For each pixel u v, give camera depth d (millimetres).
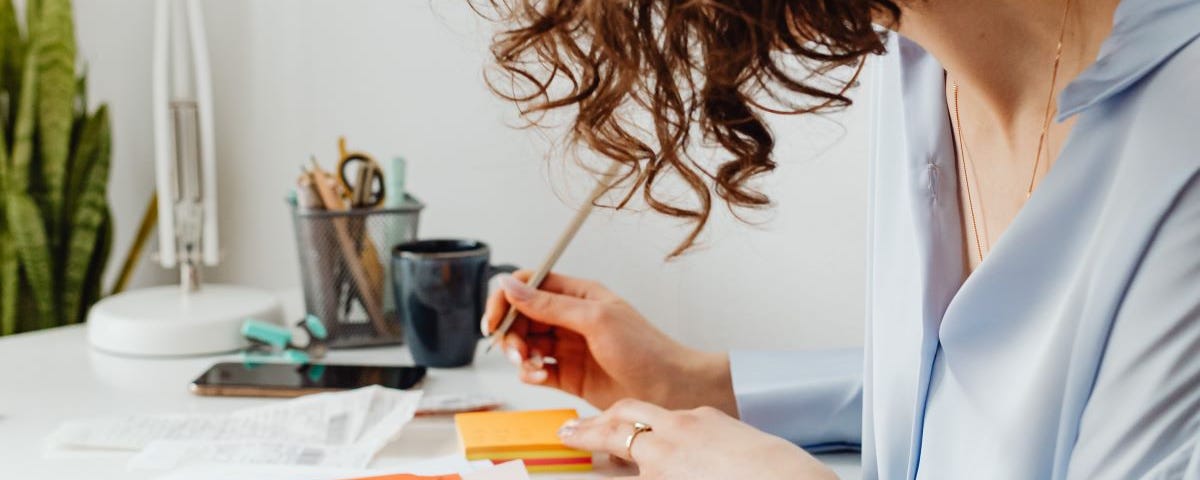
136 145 1523
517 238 1340
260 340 1081
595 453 789
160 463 755
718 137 520
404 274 1015
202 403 924
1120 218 444
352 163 1416
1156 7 456
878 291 676
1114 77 464
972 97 608
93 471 751
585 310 848
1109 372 440
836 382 820
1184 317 411
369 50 1399
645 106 494
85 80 1384
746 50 443
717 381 851
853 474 782
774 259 1167
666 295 1241
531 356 882
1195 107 429
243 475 720
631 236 1253
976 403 537
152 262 1549
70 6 1306
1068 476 462
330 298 1103
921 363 586
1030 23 541
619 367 843
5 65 1335
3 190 1303
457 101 1351
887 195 679
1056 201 496
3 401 923
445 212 1385
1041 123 561
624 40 465
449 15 1336
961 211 624
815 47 478
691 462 664
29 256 1296
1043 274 509
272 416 850
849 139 1098
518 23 513
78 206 1354
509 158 1327
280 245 1515
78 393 950
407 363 1062
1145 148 441
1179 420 412
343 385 942
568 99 504
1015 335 523
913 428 597
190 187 1199
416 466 740
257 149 1504
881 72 707
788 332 1173
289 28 1449
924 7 521
